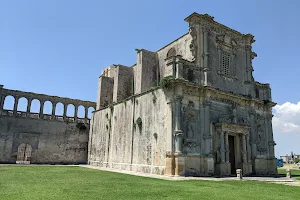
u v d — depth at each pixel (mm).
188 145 28547
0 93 48562
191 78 31094
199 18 33906
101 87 49250
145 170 30875
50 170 30344
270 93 40062
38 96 52469
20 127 49438
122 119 38531
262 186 19656
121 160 36750
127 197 13180
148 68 39438
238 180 24219
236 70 36938
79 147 54688
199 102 30891
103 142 43625
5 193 13508
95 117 48750
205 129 30234
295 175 33750
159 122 30016
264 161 36500
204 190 16484
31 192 13984
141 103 34312
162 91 30438
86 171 30109
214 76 33469
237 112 34781
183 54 34594
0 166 35844
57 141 52562
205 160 29234
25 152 50594
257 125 37219
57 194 13484
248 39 39250
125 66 45625
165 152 28188
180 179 23703
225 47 36188
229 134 33125
